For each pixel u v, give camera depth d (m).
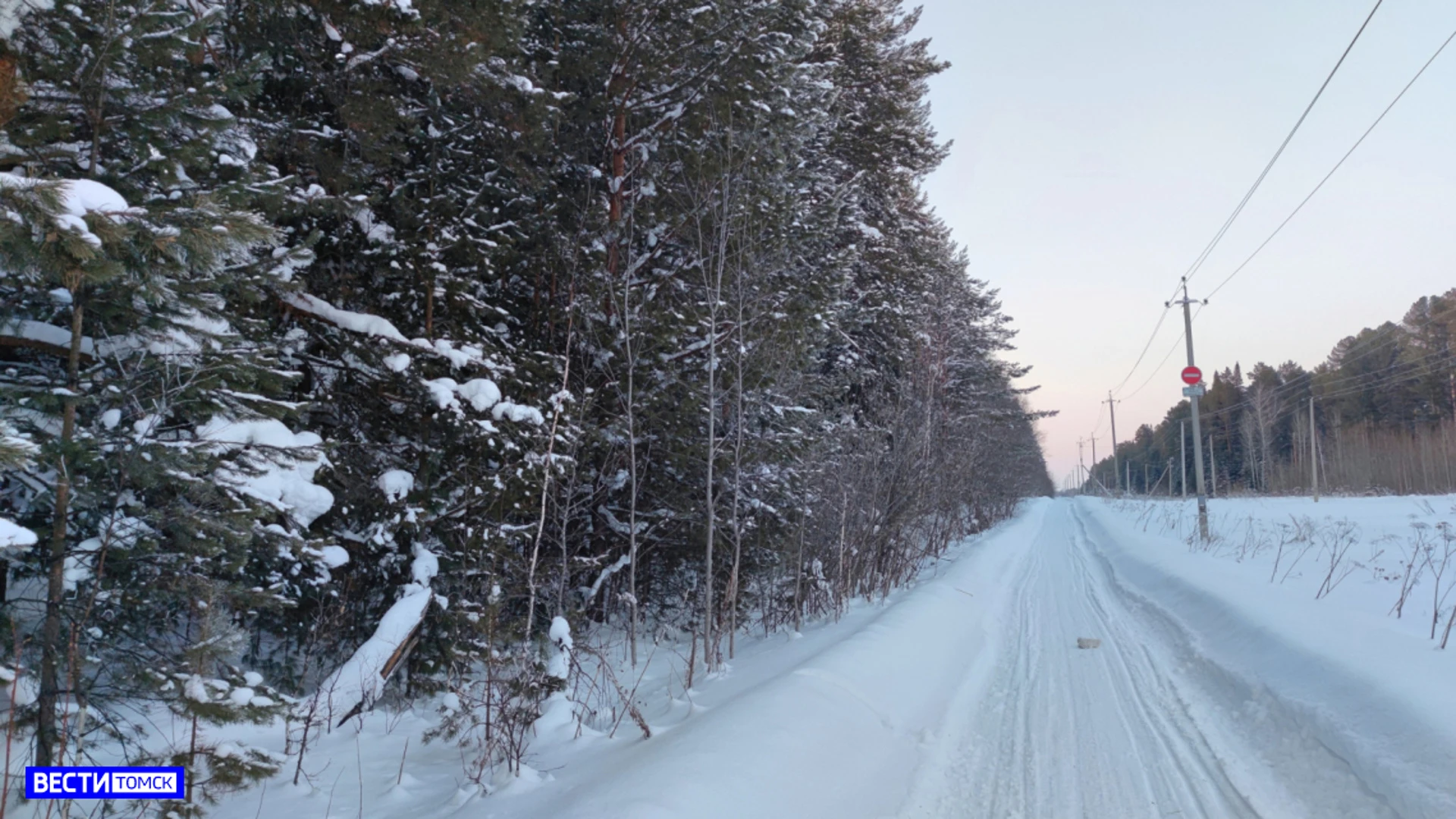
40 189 2.92
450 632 6.71
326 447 5.59
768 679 6.27
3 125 3.78
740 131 9.27
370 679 5.90
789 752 4.49
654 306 9.41
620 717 5.88
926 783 4.89
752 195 9.29
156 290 3.81
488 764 4.80
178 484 4.30
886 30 17.08
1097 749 5.54
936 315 17.64
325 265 7.36
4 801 3.35
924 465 13.88
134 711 4.44
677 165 9.60
